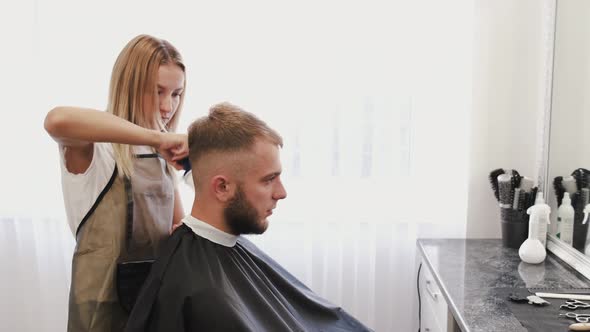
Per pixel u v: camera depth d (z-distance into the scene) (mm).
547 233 1619
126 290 990
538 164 1730
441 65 1841
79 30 1886
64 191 971
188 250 942
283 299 1059
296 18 1854
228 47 1877
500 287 1266
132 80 1001
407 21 1830
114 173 980
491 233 1871
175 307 871
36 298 2082
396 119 1881
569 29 1487
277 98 1891
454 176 1896
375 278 1986
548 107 1652
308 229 1957
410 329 2010
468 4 1796
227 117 926
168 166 1106
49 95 1922
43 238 2027
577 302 1141
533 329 1000
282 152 1922
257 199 935
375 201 1933
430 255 1592
